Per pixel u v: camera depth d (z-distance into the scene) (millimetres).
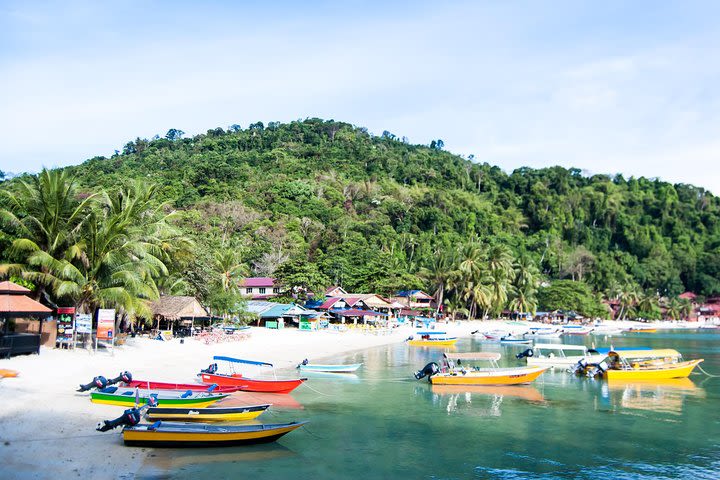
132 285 43125
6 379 29078
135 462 19625
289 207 143625
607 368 45156
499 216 194625
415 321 103312
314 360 51250
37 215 42781
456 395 36750
